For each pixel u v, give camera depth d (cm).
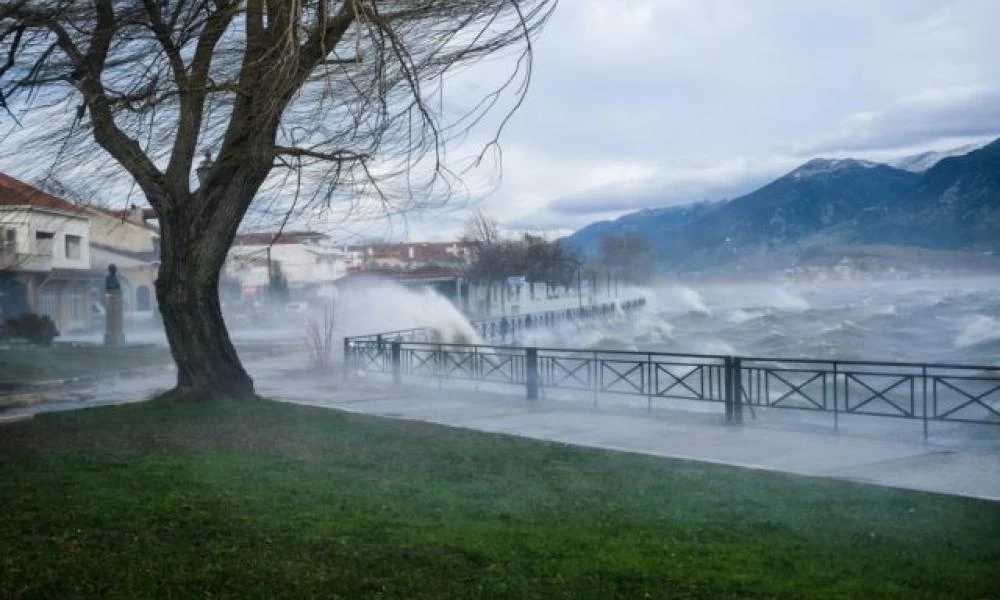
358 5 842
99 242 5900
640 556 580
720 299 13675
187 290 1319
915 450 1015
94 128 1047
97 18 892
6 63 873
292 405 1312
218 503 702
